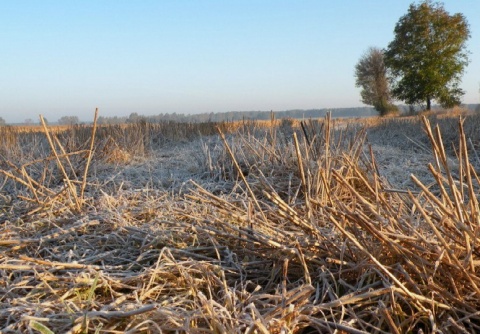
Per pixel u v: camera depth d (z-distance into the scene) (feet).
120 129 30.66
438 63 111.14
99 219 9.61
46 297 6.51
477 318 5.57
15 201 12.62
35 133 31.12
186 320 5.24
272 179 14.34
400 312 5.78
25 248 8.53
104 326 5.55
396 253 6.15
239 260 7.75
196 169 17.25
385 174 15.96
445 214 5.76
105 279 6.61
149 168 17.26
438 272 5.95
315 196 10.85
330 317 5.99
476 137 27.96
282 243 7.52
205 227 8.50
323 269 6.88
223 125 38.11
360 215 6.49
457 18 110.93
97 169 17.53
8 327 5.45
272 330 5.05
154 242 8.19
